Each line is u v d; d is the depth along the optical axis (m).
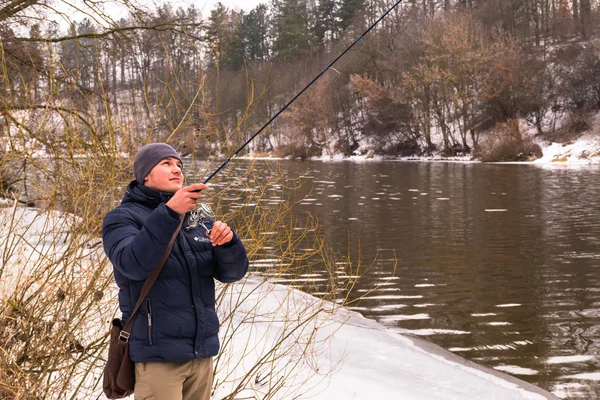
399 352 6.16
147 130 3.84
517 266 11.30
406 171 40.78
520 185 28.17
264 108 56.84
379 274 10.62
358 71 66.12
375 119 63.44
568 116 54.28
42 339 3.10
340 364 5.43
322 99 64.19
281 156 58.62
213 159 4.31
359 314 7.96
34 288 3.56
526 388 5.54
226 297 5.90
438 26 57.53
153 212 2.38
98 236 3.41
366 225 16.61
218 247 2.62
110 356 2.53
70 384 3.35
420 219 17.70
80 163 3.50
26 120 3.49
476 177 33.88
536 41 69.38
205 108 4.14
